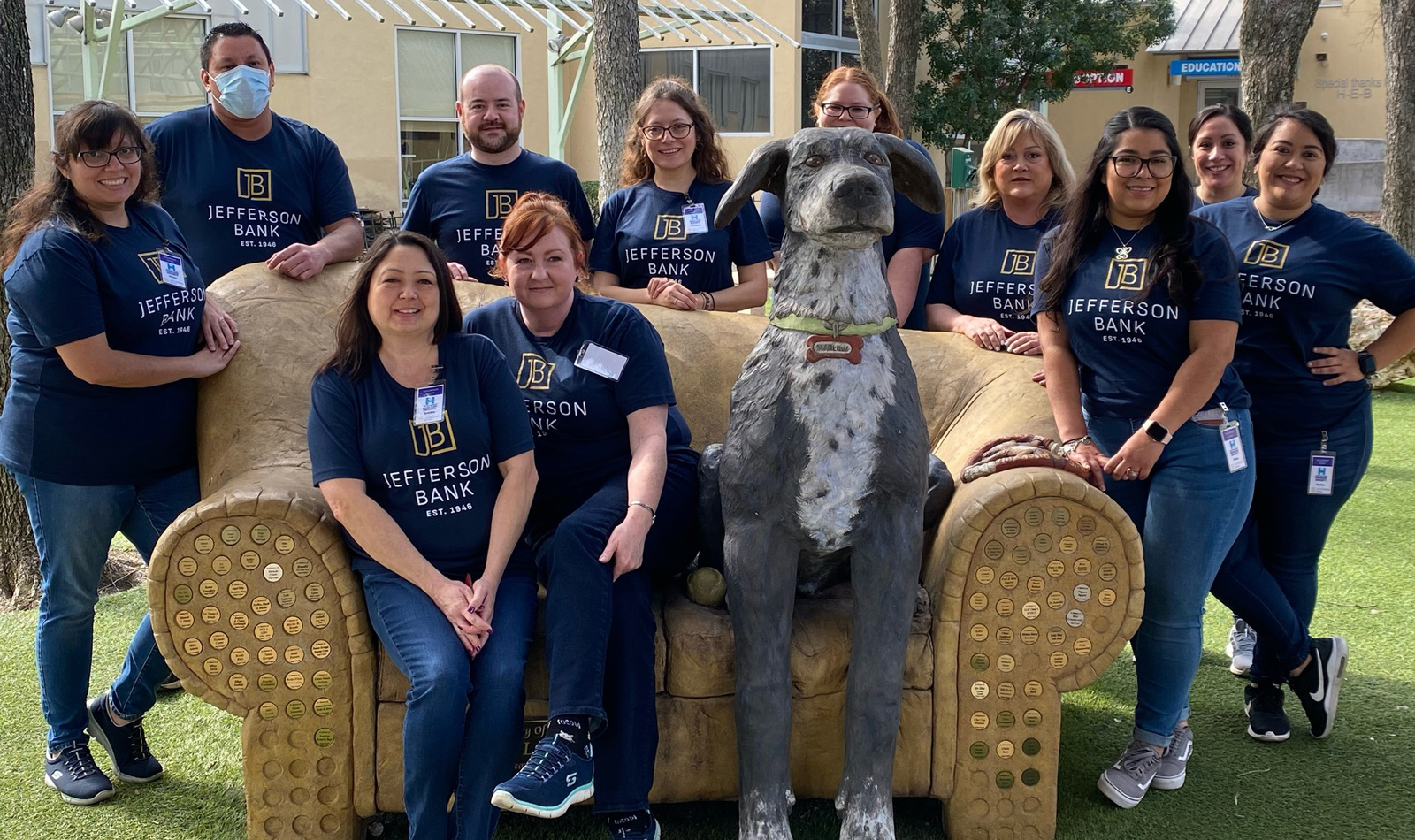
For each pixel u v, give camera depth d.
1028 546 2.53
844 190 2.29
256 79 3.35
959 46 14.67
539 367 2.79
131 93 10.81
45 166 10.19
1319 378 3.02
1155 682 2.82
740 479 2.49
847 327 2.46
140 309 2.76
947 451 3.17
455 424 2.49
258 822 2.52
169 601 2.44
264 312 3.16
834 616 2.68
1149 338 2.70
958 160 13.59
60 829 2.76
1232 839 2.71
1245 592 3.06
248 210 3.47
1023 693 2.59
